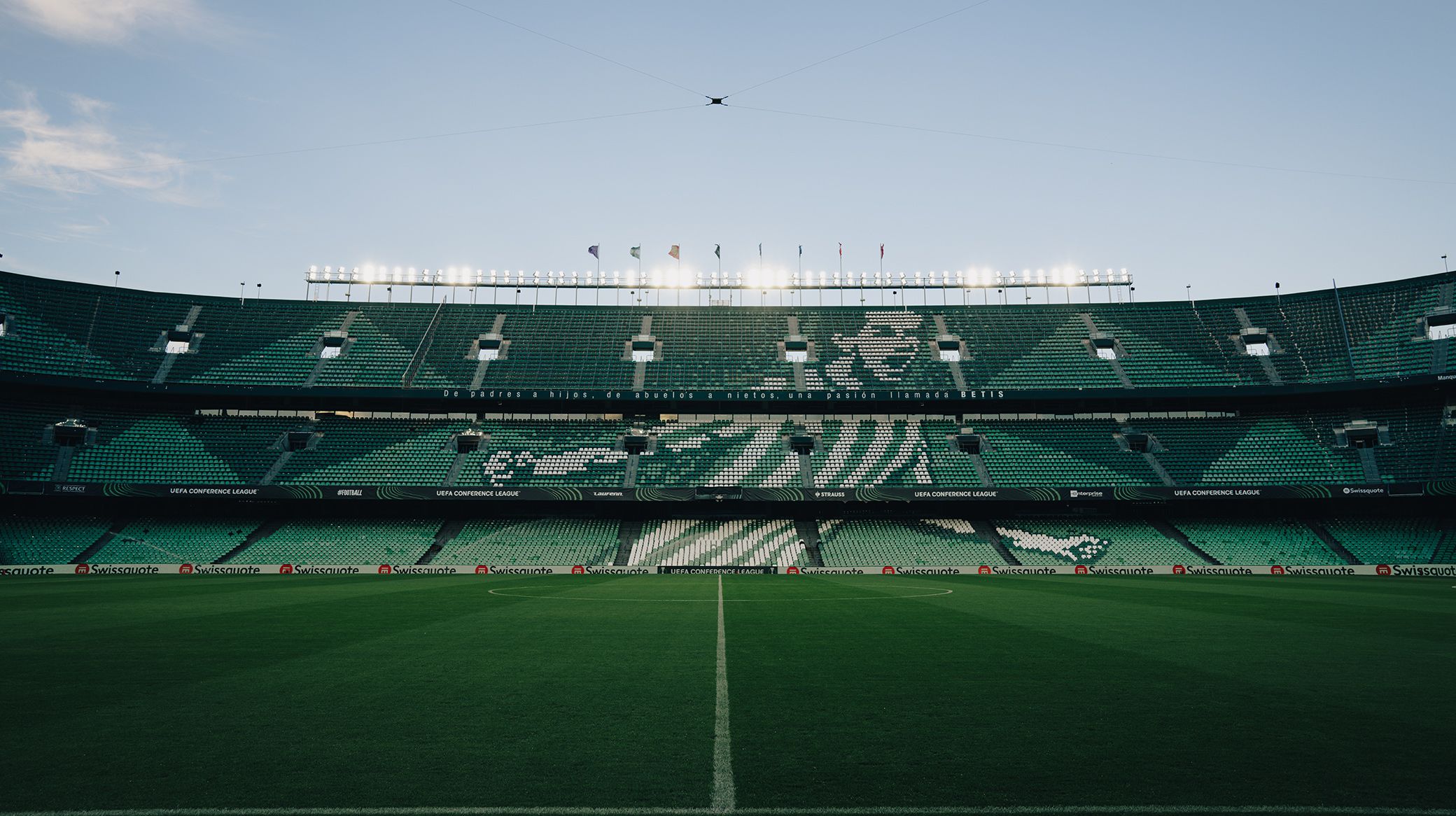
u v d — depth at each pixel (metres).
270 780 10.50
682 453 79.81
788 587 46.78
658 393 80.69
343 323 87.81
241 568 65.88
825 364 86.00
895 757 11.40
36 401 74.31
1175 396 78.25
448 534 74.00
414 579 55.53
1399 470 69.25
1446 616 29.64
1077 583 50.69
